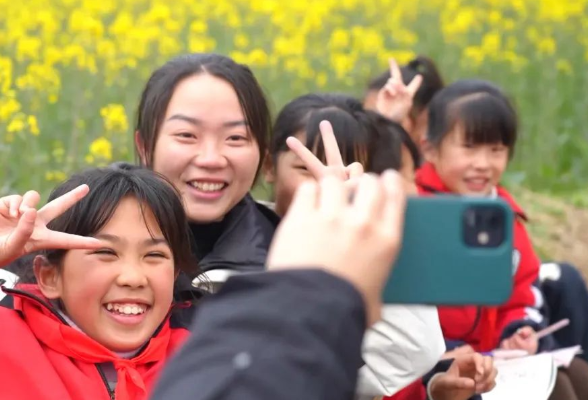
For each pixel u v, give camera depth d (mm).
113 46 6918
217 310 953
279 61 8156
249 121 2912
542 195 7699
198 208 2877
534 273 3754
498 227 1084
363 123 3182
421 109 4723
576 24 10930
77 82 6492
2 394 2152
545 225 6699
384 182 1039
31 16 8180
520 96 9305
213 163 2840
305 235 996
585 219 6938
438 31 10680
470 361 3031
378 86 4742
